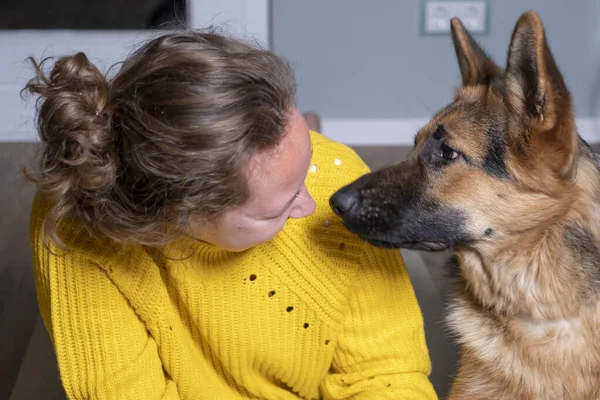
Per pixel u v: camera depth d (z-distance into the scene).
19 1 4.56
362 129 4.72
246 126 1.13
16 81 4.60
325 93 4.66
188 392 1.57
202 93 1.10
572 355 1.80
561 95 1.59
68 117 1.13
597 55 4.55
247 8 4.43
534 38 1.57
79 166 1.14
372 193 1.71
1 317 2.85
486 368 1.93
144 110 1.12
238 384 1.66
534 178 1.70
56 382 2.40
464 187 1.75
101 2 4.58
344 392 1.63
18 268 3.22
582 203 1.74
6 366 2.54
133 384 1.45
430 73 4.61
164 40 1.19
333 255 1.57
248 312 1.53
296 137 1.23
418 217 1.76
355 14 4.47
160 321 1.47
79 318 1.43
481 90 1.83
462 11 4.46
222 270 1.49
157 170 1.13
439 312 2.77
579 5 4.45
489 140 1.73
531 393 1.86
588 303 1.76
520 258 1.80
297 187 1.28
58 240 1.28
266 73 1.17
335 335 1.60
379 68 4.60
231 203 1.19
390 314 1.65
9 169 3.92
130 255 1.42
